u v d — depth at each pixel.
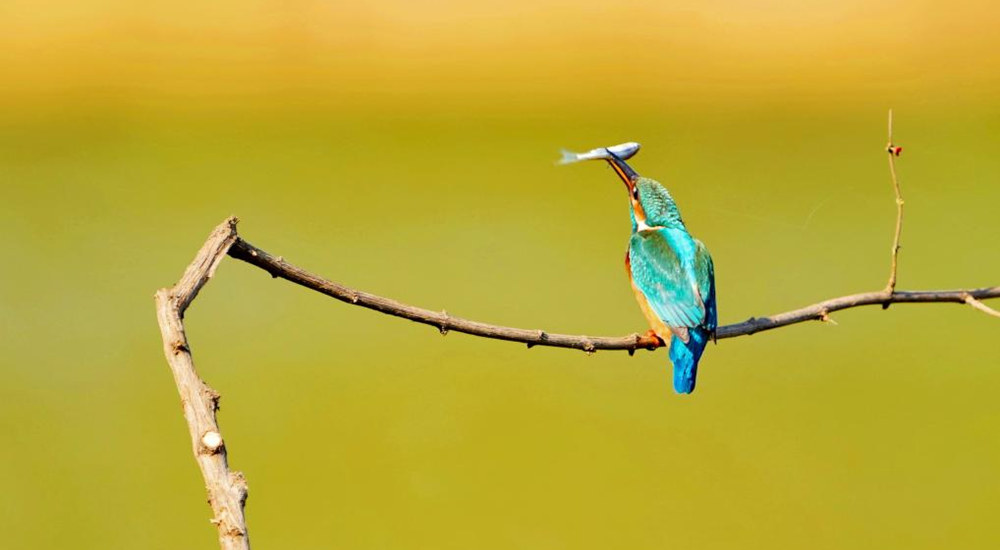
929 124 27.38
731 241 20.52
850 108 28.81
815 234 20.73
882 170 24.31
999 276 18.47
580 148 27.41
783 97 29.41
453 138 28.50
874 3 31.95
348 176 25.16
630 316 17.55
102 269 18.97
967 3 31.56
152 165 25.59
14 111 28.92
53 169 25.05
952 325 17.83
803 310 6.90
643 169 24.78
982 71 29.92
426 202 23.27
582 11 32.09
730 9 32.72
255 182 24.36
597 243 20.94
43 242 20.22
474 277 19.08
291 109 30.19
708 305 8.01
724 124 28.19
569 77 30.36
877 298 6.82
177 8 32.53
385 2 32.00
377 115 30.42
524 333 5.73
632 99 29.84
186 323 17.69
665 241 8.34
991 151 25.27
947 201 22.16
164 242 20.25
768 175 24.16
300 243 20.39
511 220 22.17
